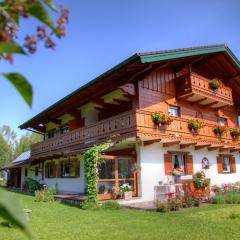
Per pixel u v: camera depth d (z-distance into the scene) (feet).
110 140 46.68
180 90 54.80
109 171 45.60
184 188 49.60
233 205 41.42
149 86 51.26
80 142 56.95
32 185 74.38
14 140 209.26
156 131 46.37
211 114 63.98
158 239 23.22
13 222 2.78
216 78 60.34
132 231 26.22
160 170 49.37
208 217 32.24
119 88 48.06
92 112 62.34
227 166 65.92
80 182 59.57
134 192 47.06
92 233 25.88
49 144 70.64
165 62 48.83
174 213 35.19
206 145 55.77
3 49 3.21
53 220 32.63
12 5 3.67
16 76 3.47
